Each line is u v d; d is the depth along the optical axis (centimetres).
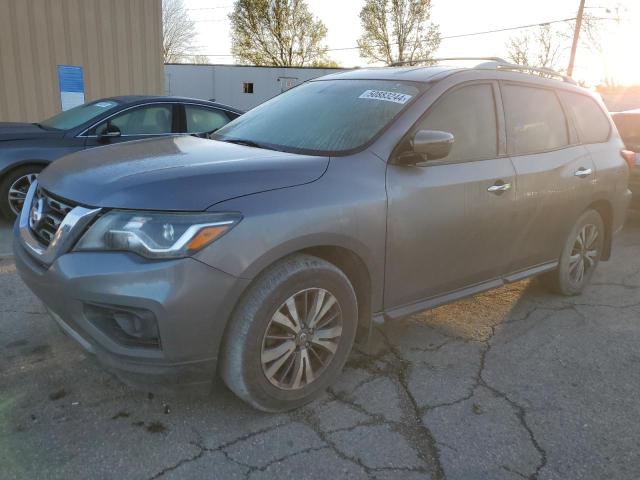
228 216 249
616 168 477
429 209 322
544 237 420
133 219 243
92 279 241
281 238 260
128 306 240
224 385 313
